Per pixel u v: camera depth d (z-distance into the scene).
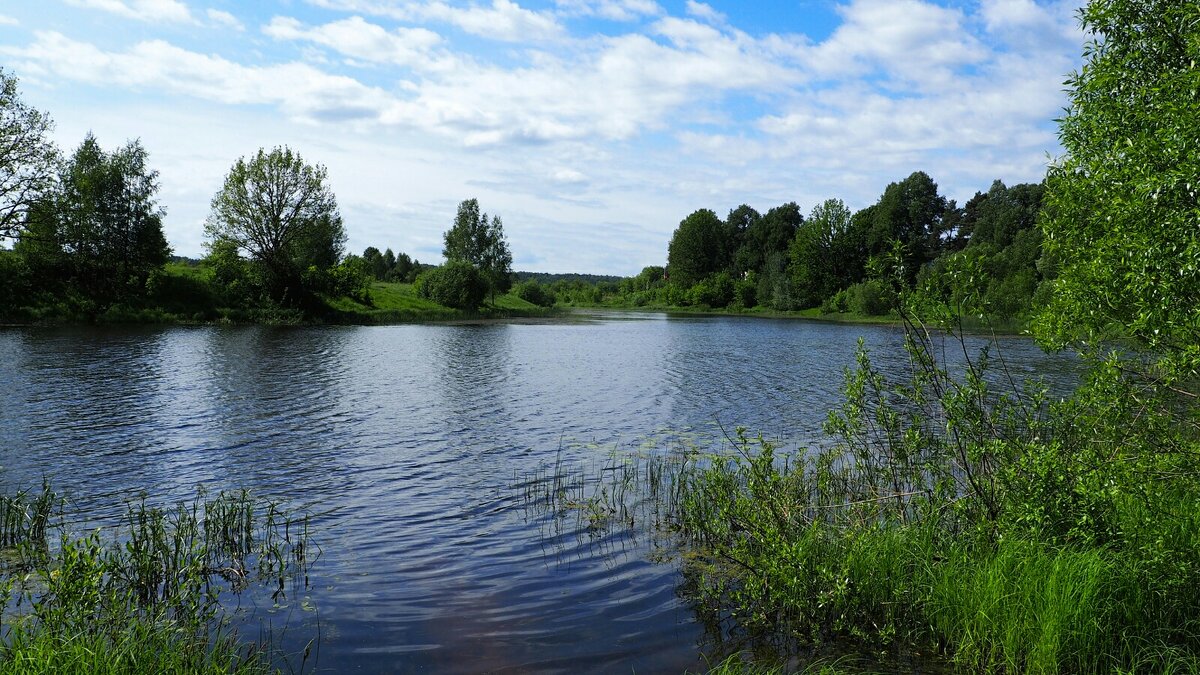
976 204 129.50
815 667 6.93
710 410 22.56
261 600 8.55
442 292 91.25
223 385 26.03
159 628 6.98
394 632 7.78
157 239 59.50
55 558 9.55
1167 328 6.70
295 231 66.31
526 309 110.00
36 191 52.81
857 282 111.56
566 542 10.65
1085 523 7.35
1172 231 6.45
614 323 81.44
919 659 7.04
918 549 8.22
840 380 29.98
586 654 7.30
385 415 21.12
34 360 31.25
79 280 55.81
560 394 25.81
